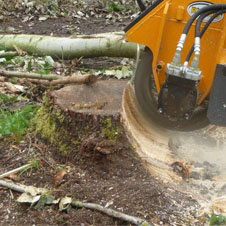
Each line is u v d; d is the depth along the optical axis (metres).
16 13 13.14
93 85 5.82
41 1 13.74
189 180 5.14
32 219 4.39
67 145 5.27
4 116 5.88
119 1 15.30
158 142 5.71
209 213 4.50
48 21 12.94
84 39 8.78
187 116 5.33
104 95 5.60
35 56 9.05
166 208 4.53
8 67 8.55
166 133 5.98
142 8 6.02
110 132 5.09
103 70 8.69
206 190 4.93
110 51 8.63
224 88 5.09
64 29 12.27
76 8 14.32
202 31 4.99
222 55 5.14
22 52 8.56
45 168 5.13
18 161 5.23
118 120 5.11
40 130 5.62
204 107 5.67
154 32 5.38
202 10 4.95
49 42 8.95
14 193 4.73
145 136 5.70
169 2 5.24
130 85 6.05
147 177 4.98
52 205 4.56
